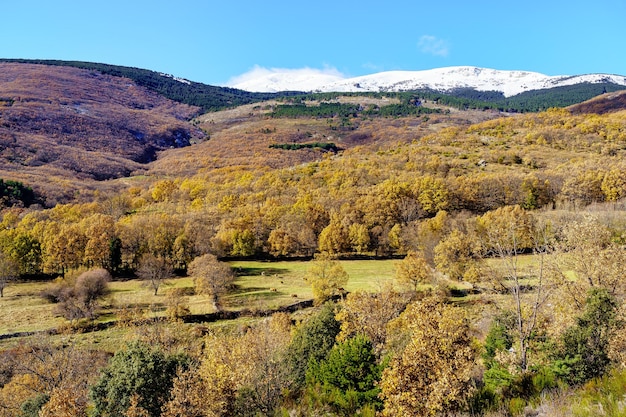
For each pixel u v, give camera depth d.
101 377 24.08
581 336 15.71
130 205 122.19
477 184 99.25
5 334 50.72
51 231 80.62
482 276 46.12
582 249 22.36
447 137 175.12
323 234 86.06
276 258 92.75
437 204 96.19
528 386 14.72
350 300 33.34
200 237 84.00
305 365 29.38
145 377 22.56
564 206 83.50
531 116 184.62
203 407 20.19
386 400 15.58
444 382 13.88
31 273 80.12
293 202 105.94
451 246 57.50
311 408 18.61
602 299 16.84
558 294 21.67
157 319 54.53
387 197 98.12
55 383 34.53
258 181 130.25
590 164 103.69
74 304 56.38
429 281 56.50
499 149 141.88
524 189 93.44
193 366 24.30
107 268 80.69
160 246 82.56
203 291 61.69
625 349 15.67
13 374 39.81
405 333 27.09
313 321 33.59
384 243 88.12
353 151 187.62
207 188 129.50
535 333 19.50
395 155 151.25
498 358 18.78
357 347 20.72
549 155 127.06
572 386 14.50
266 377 22.45
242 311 58.19
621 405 11.15
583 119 163.12
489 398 14.70
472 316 36.00
